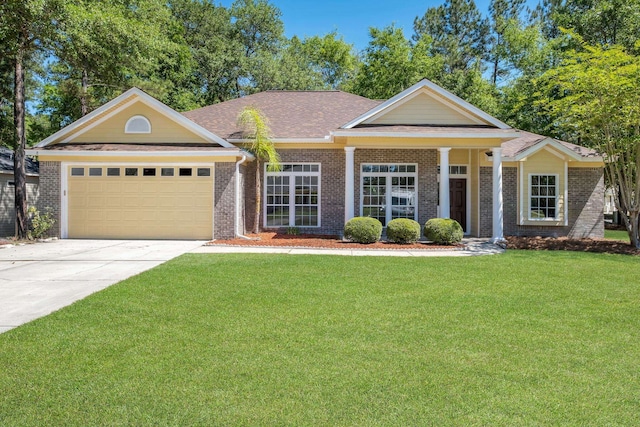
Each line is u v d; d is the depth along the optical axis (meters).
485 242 15.23
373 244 13.91
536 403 3.56
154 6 19.73
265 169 17.11
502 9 42.91
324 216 17.00
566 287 8.02
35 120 31.64
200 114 19.39
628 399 3.65
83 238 15.45
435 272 9.34
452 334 5.28
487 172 17.28
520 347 4.86
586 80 13.50
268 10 42.66
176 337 5.08
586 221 17.59
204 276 8.64
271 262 10.38
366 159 16.97
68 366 4.23
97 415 3.33
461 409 3.45
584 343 5.01
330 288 7.71
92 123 16.03
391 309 6.37
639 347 4.89
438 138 14.65
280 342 4.94
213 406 3.46
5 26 14.22
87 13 14.43
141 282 8.03
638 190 14.16
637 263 10.98
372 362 4.38
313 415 3.34
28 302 6.69
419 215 16.88
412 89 15.55
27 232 15.32
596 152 17.17
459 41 43.41
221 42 38.09
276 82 37.50
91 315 5.93
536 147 16.95
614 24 25.05
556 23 30.98
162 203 15.29
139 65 18.00
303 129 17.42
